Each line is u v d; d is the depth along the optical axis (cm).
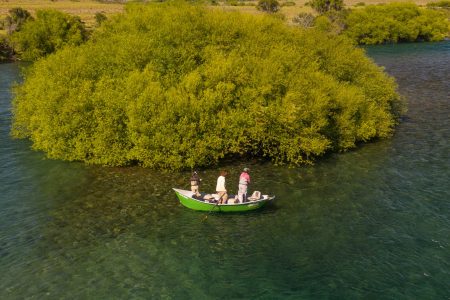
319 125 3219
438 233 2302
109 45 3738
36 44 8819
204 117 3144
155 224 2461
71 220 2511
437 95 5222
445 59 7856
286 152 3291
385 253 2150
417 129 3966
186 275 2033
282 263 2106
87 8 14600
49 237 2345
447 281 1934
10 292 1923
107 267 2094
